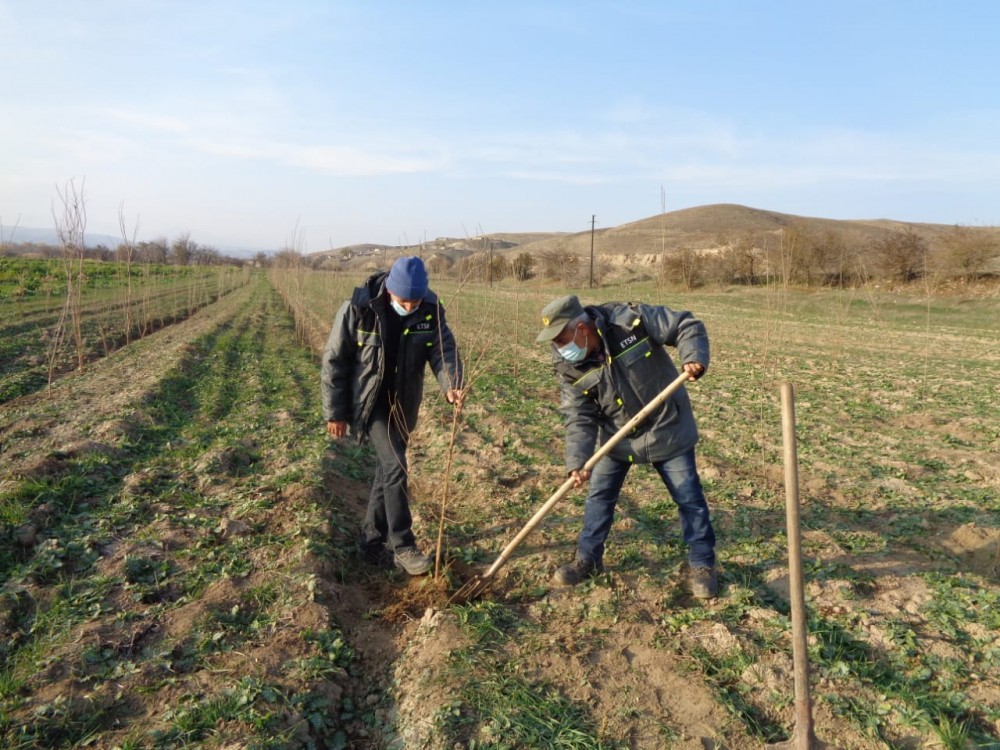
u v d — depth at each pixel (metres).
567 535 5.64
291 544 5.40
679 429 4.43
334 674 3.96
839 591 4.64
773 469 7.91
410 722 3.54
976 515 6.22
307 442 8.65
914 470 7.82
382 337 4.58
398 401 4.81
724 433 9.42
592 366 4.37
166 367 13.98
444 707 3.50
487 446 8.55
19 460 7.39
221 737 3.34
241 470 7.64
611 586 4.77
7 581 4.85
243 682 3.73
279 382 13.66
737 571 5.01
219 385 12.90
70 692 3.67
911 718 3.37
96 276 44.09
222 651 4.09
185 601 4.64
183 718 3.45
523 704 3.53
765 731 3.38
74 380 13.44
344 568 5.23
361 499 7.04
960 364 17.00
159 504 6.28
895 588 4.75
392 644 4.33
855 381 14.08
